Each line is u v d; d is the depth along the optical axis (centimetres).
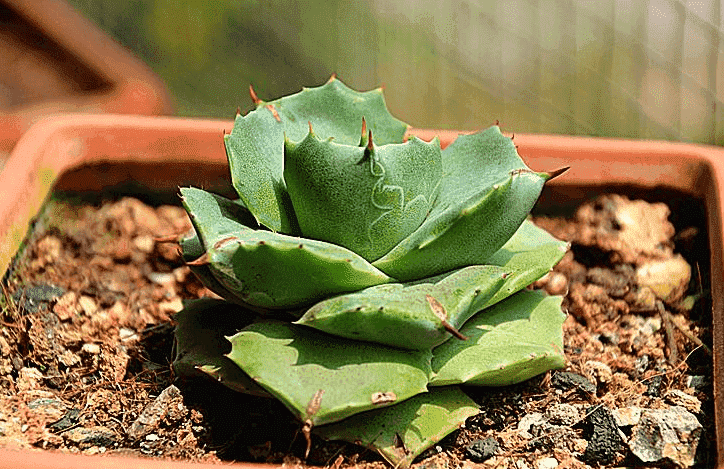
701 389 37
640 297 41
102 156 42
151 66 81
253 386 35
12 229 39
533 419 36
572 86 65
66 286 41
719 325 37
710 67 59
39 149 41
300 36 74
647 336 40
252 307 35
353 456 35
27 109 67
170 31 80
